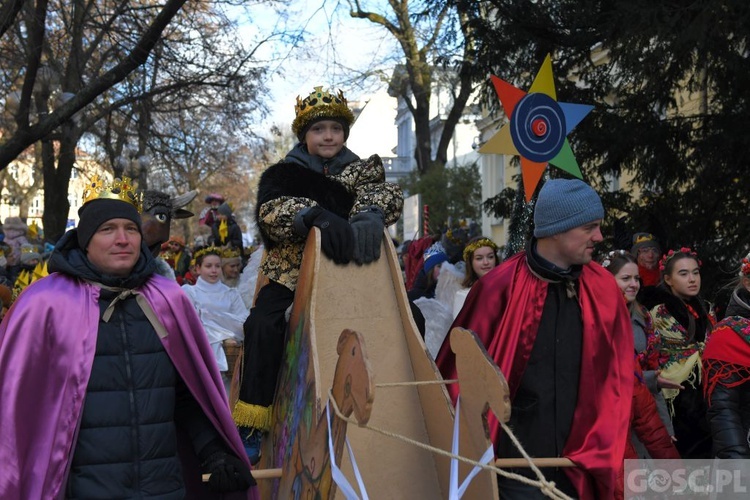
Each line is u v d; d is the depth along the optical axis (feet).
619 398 13.20
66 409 10.53
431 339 22.21
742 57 29.84
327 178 15.47
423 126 85.81
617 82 34.88
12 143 39.75
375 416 13.21
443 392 12.53
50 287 10.93
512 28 35.14
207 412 11.73
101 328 10.89
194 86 51.55
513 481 12.91
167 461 10.95
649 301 19.01
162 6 42.42
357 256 14.06
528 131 18.98
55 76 44.93
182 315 11.50
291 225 14.53
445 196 108.06
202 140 67.21
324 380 13.37
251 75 51.67
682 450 18.70
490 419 12.89
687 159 33.14
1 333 10.74
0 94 45.55
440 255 29.76
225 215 42.55
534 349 13.33
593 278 13.85
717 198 32.58
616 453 12.76
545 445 13.05
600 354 13.38
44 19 39.52
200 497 12.91
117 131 59.31
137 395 10.85
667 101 32.99
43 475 10.36
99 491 10.42
